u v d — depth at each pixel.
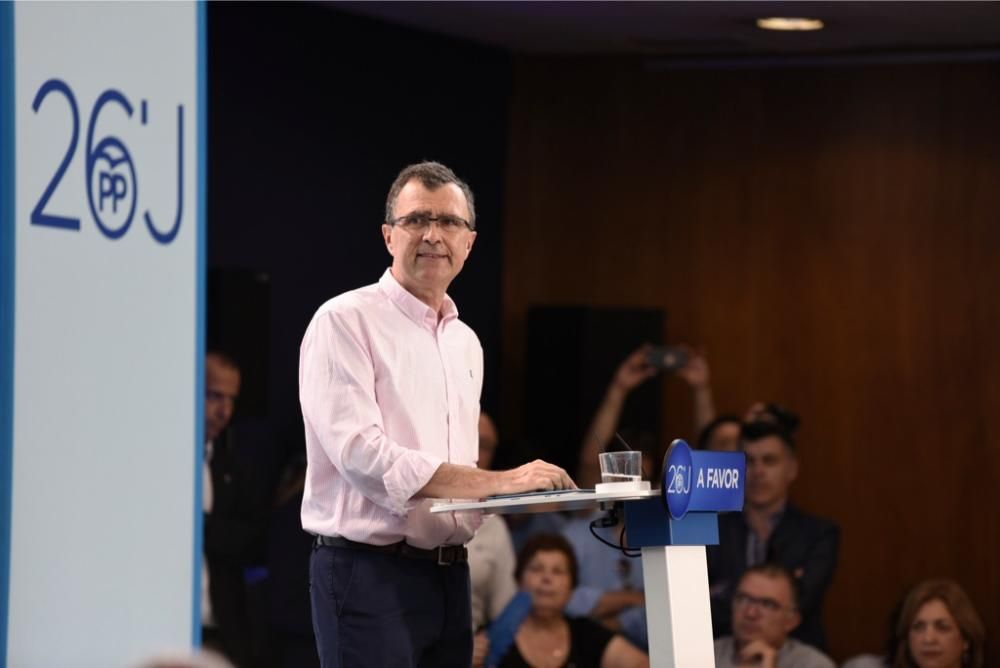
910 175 11.96
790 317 12.17
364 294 6.03
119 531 4.86
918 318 11.95
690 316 12.34
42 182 4.53
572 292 12.48
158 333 5.03
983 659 9.61
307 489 6.03
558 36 11.70
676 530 5.40
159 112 5.04
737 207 12.27
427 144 11.78
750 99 12.24
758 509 10.67
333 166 11.13
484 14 11.02
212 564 9.73
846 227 12.08
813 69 12.13
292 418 10.81
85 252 4.71
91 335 4.73
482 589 9.81
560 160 12.48
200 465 5.25
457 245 6.05
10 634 4.43
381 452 5.69
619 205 12.42
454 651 6.08
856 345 12.05
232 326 9.92
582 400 12.02
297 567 10.45
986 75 11.83
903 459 11.98
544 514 11.18
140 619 4.96
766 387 12.22
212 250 10.35
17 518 4.45
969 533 11.85
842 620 12.06
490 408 12.28
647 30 11.31
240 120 10.51
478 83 12.14
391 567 5.86
